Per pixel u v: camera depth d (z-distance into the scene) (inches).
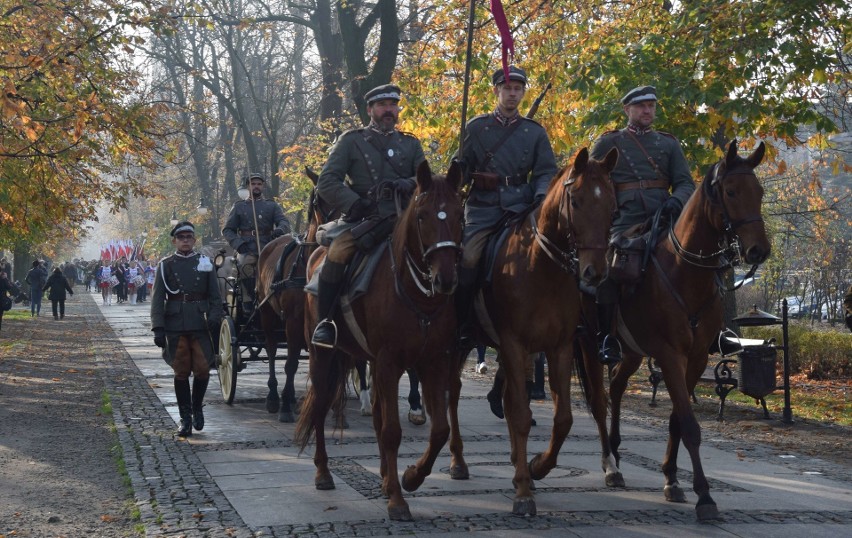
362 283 268.5
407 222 254.7
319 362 298.8
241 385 597.6
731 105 556.4
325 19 1301.7
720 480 314.8
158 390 562.6
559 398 266.1
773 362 469.4
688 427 261.4
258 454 358.0
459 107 761.0
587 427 435.5
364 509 267.7
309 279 314.3
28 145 653.3
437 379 263.4
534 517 258.2
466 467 311.0
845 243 1160.2
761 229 252.8
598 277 239.6
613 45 613.0
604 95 615.5
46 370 681.0
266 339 482.0
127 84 749.9
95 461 352.2
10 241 1059.9
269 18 1323.8
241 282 525.0
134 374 650.8
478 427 427.5
